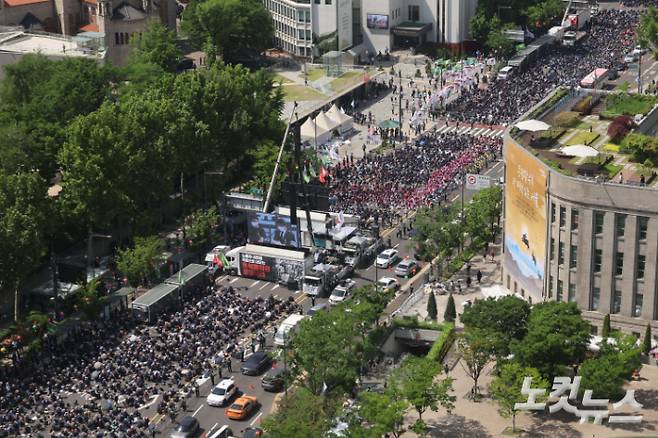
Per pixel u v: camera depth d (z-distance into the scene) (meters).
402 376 172.75
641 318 197.00
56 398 182.12
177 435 172.75
